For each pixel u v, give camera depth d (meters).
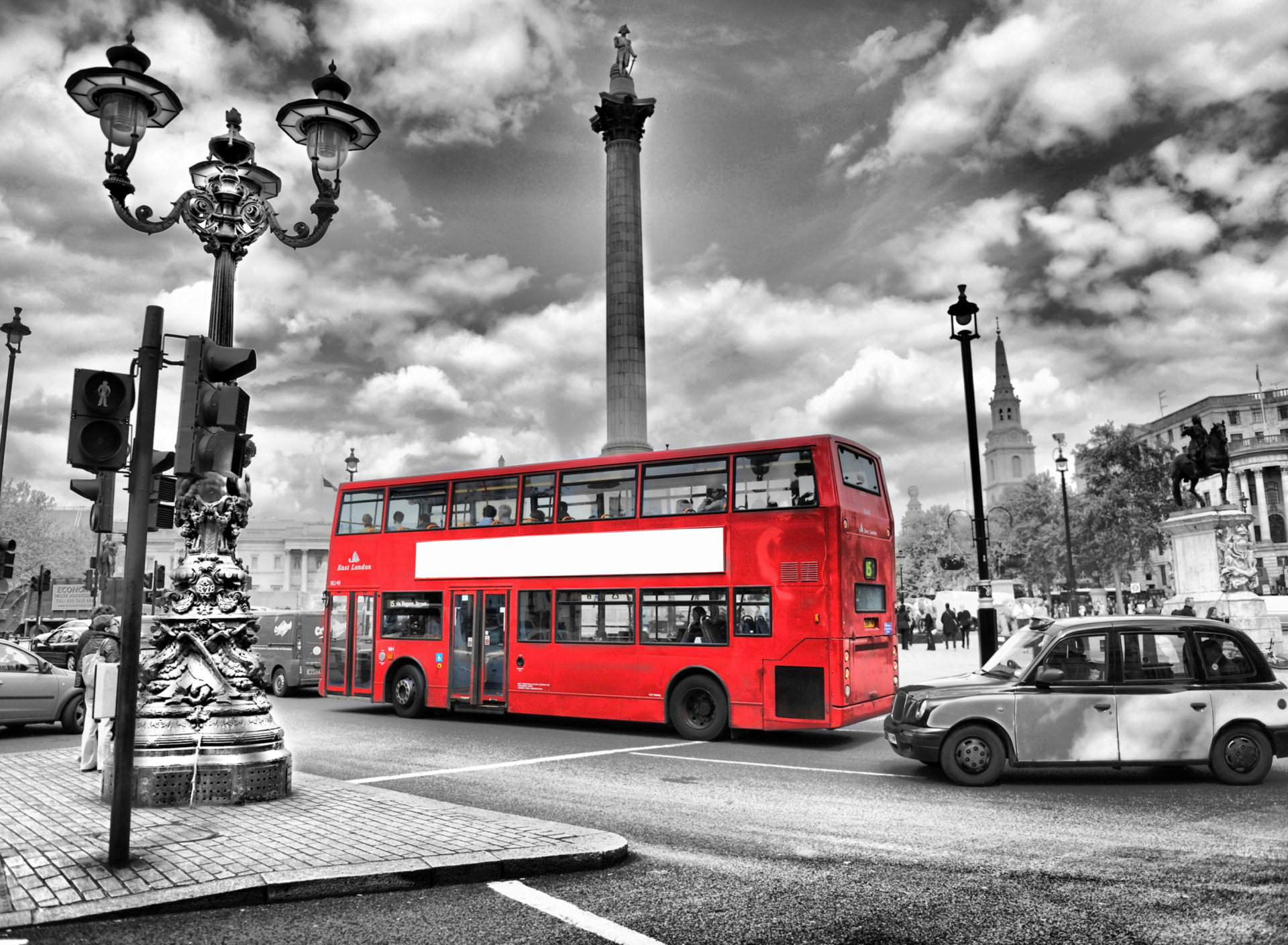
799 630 14.69
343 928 5.80
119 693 6.92
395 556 19.75
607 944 5.54
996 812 9.53
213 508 10.08
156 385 7.18
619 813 9.54
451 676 18.44
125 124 9.79
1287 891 6.54
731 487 15.68
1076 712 10.99
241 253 10.49
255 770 9.33
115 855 6.76
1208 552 35.75
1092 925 5.86
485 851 7.17
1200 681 11.00
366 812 8.74
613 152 43.81
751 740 15.66
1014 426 188.12
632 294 42.69
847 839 8.34
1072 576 45.22
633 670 16.14
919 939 5.65
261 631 26.67
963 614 46.91
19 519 77.69
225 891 6.18
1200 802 9.91
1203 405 104.06
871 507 16.08
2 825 8.30
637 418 42.09
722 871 7.22
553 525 17.50
